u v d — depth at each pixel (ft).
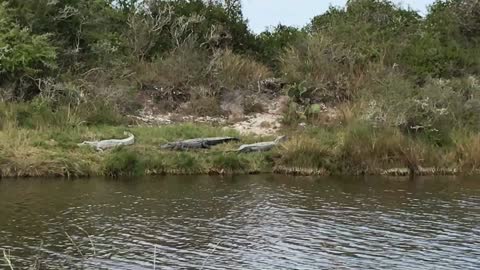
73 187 57.06
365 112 73.20
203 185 59.41
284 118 77.87
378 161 67.21
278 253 39.88
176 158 64.75
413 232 44.80
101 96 76.48
